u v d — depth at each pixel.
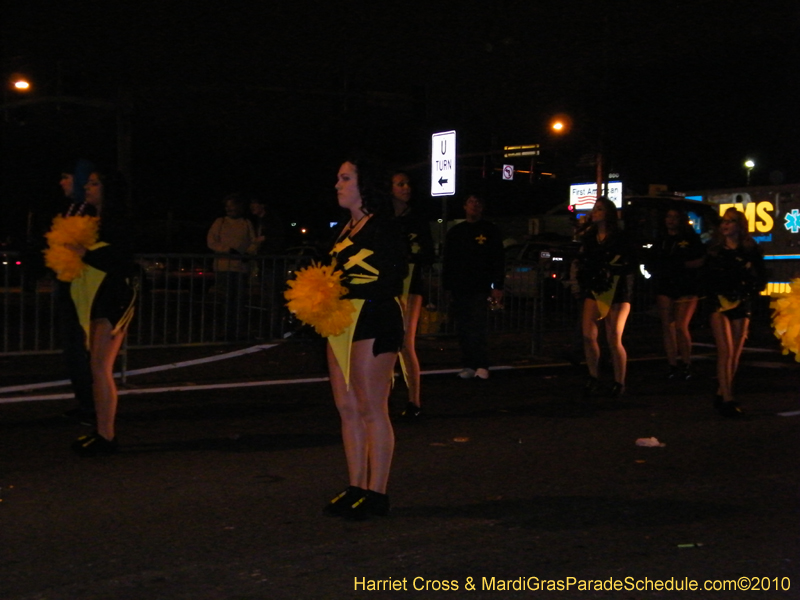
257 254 12.63
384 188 5.06
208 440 7.30
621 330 9.51
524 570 4.50
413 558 4.65
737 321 8.68
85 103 21.91
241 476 6.21
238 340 11.59
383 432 5.22
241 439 7.35
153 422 7.98
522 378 10.98
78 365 7.52
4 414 8.19
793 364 12.65
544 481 6.20
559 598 4.18
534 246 22.64
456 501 5.68
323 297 4.83
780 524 5.28
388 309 5.06
